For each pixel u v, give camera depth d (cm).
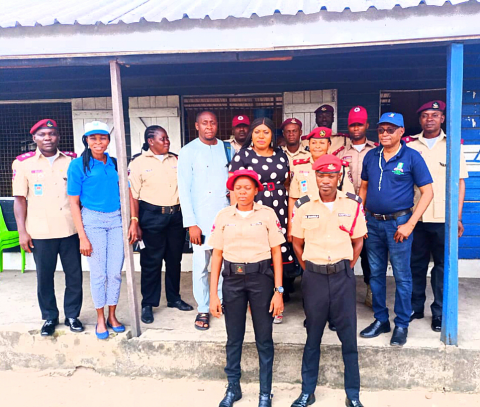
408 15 252
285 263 321
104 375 317
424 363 285
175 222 357
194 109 500
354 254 261
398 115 277
